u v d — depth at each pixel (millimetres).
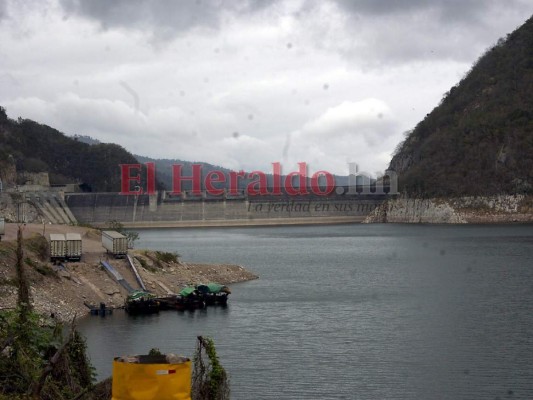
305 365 52500
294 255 167125
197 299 78500
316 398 44844
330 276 115750
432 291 92062
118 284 85625
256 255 168125
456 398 44906
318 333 64125
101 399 23656
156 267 98688
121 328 66000
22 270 29047
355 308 78562
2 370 24812
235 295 90812
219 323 69062
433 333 63562
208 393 23609
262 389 46656
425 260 142625
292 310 77438
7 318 27000
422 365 52406
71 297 76500
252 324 68562
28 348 26141
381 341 60531
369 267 131250
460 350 56938
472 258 143875
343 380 48688
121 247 94375
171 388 18172
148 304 74625
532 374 49812
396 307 78812
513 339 60562
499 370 50719
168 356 19125
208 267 111188
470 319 70188
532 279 103375
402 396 45156
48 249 92625
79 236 92625
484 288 93812
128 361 18812
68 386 25125
